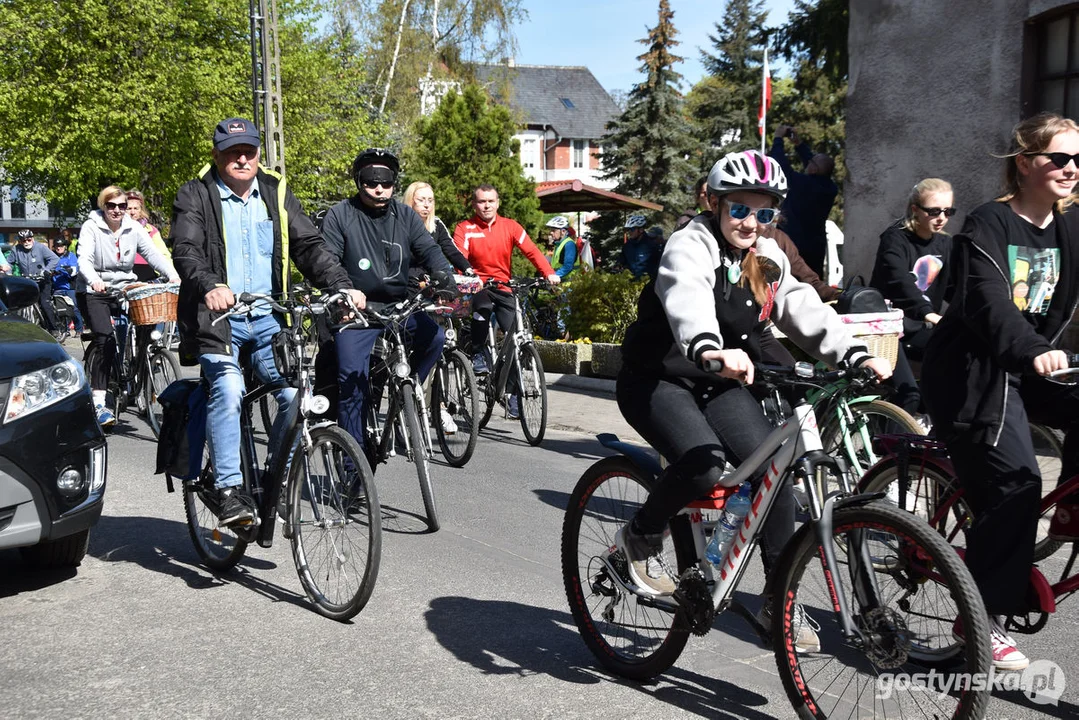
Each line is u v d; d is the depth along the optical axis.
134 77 26.28
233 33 28.41
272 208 4.74
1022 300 3.31
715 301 3.23
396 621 4.20
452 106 19.59
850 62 10.05
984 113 8.97
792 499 3.24
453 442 7.41
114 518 5.92
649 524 3.37
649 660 3.51
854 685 3.06
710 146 46.91
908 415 4.72
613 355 11.23
